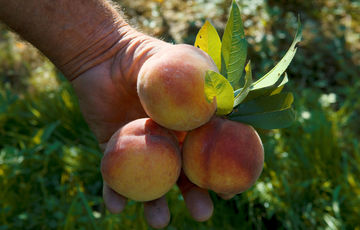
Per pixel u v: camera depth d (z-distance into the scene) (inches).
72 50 19.9
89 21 19.7
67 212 27.8
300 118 33.5
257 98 15.1
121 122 20.4
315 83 41.1
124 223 26.5
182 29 45.1
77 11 19.5
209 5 48.4
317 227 28.0
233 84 15.6
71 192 29.4
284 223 27.6
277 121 14.7
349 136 34.5
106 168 14.9
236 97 14.8
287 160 30.8
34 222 27.2
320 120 33.1
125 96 19.8
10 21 19.3
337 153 31.7
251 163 14.4
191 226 27.4
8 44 44.8
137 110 20.0
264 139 30.9
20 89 39.3
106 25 20.0
